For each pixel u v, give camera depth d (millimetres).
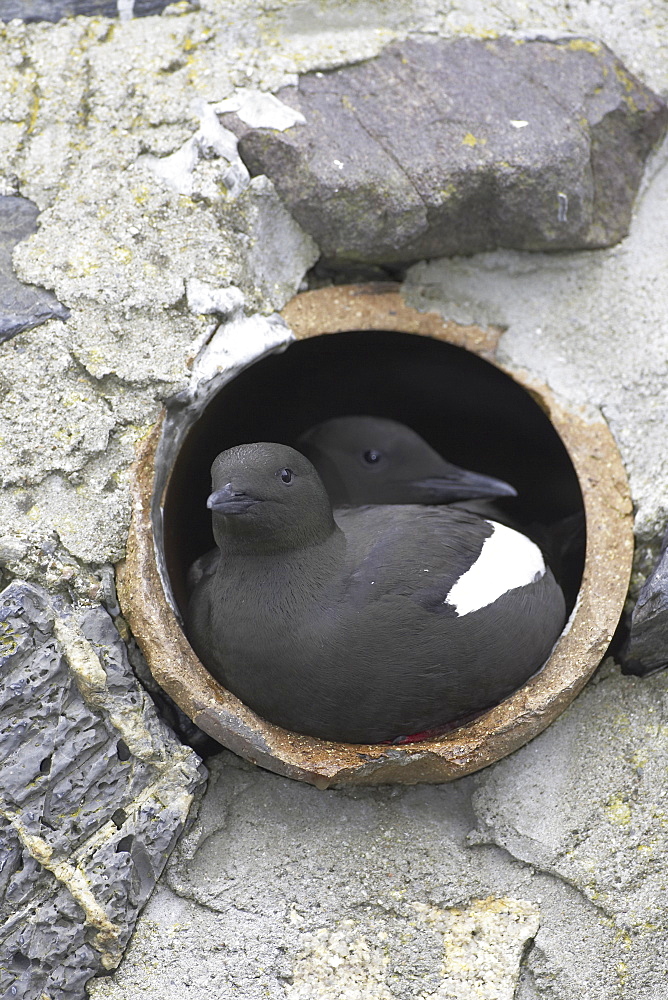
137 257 8953
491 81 9758
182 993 7668
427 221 9438
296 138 9266
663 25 10648
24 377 8531
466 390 11078
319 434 11195
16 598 7816
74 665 7797
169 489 9102
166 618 8258
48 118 9469
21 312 8695
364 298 9773
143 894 7887
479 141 9391
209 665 8461
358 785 8445
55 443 8367
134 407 8586
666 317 9711
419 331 9719
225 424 10555
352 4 10094
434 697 8023
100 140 9383
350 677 7926
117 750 7898
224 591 8391
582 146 9523
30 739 7660
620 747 8461
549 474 11430
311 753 8023
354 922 7930
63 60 9719
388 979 7738
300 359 10422
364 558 8289
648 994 7730
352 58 9711
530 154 9344
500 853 8211
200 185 9234
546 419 10789
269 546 8188
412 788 8469
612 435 9320
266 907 7961
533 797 8320
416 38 9938
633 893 7926
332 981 7723
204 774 8203
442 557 8297
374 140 9367
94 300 8750
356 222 9367
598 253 9969
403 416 11914
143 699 8094
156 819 7895
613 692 8711
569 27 10383
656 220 10164
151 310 8812
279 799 8398
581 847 8117
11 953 7426
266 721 8352
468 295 9922
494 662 8047
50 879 7586
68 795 7684
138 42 9844
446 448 12180
